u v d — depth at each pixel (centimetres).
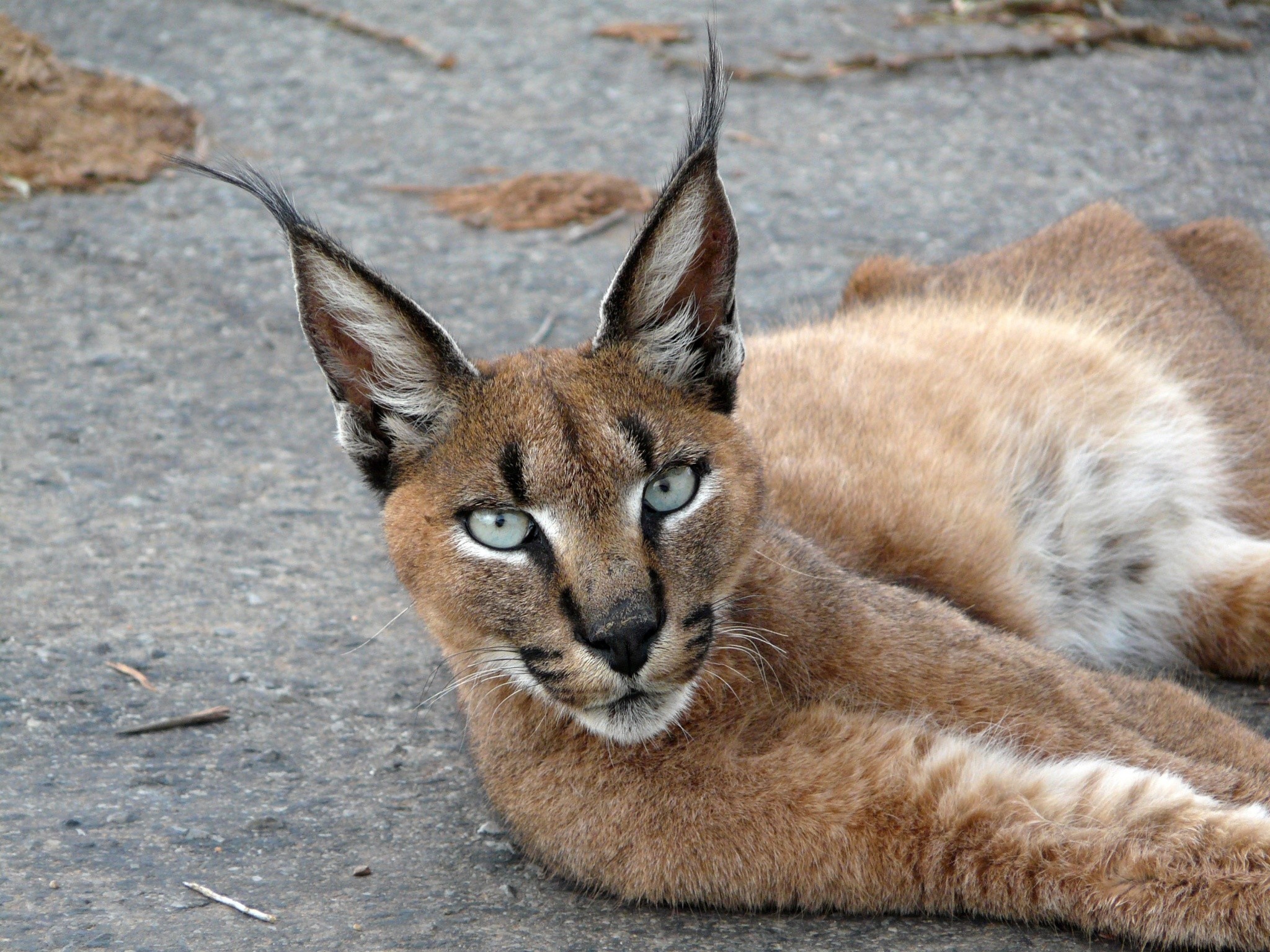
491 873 799
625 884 765
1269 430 1141
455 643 768
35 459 1288
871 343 1179
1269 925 697
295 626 1069
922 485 1030
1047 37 2112
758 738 775
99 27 2219
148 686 986
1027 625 1032
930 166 1828
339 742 934
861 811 739
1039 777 751
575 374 761
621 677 715
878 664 812
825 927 743
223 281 1612
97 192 1788
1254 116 1917
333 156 1880
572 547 719
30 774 885
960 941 724
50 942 724
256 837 829
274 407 1394
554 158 1858
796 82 2033
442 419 760
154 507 1225
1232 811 726
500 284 1598
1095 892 719
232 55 2144
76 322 1530
